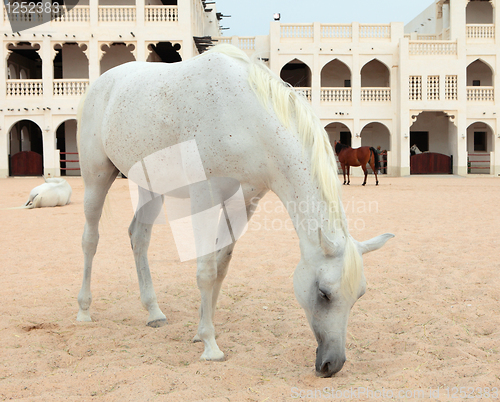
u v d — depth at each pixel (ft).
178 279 16.67
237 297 14.55
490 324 11.37
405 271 17.12
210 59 9.43
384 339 10.57
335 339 7.67
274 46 95.66
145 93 10.14
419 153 103.76
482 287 14.57
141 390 7.80
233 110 8.99
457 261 18.29
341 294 7.63
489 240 22.74
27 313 12.69
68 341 10.59
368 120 97.50
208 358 9.32
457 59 95.86
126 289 15.44
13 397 7.79
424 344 10.04
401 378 8.34
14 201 44.01
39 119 87.97
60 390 8.04
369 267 17.89
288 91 8.97
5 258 19.86
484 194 50.47
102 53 87.25
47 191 39.14
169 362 9.40
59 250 21.63
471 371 8.59
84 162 12.23
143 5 86.17
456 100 96.07
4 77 87.25
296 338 10.78
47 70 87.30
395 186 63.98
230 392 7.88
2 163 88.48
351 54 96.63
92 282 16.21
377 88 97.40
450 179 83.82
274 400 7.51
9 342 10.43
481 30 97.09
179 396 7.59
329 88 97.19
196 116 9.20
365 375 8.70
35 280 16.25
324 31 96.99
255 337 10.80
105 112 11.24
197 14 99.35
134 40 86.53
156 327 11.86
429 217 32.22
